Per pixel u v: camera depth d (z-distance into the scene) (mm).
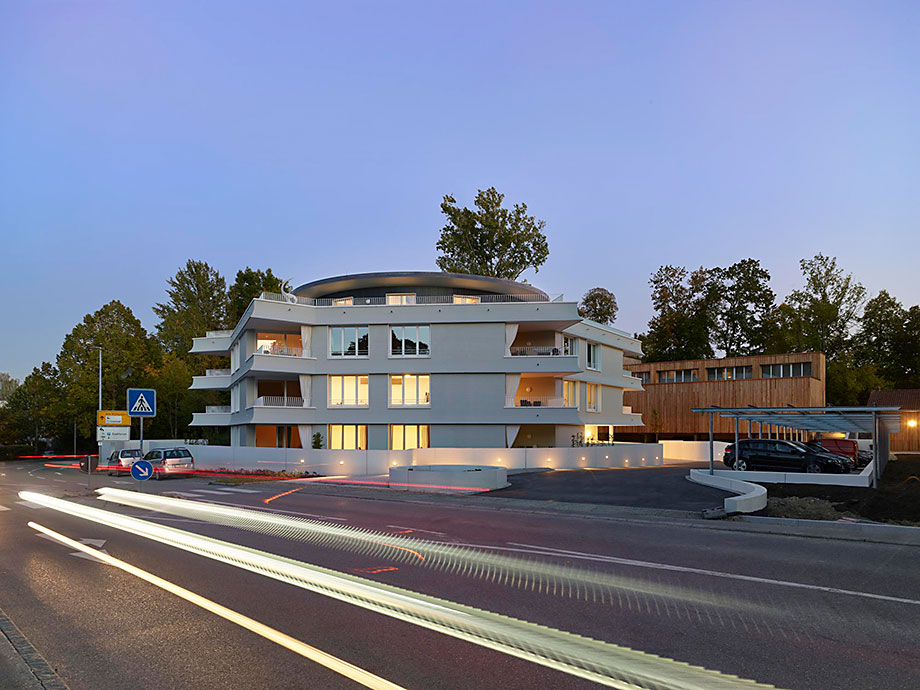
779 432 48281
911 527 14484
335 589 8406
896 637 6562
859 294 65000
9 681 5246
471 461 33750
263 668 5586
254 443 41781
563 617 7168
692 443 44594
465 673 5441
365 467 32531
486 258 69062
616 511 17672
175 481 31406
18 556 10805
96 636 6508
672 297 74875
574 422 37500
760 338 71000
